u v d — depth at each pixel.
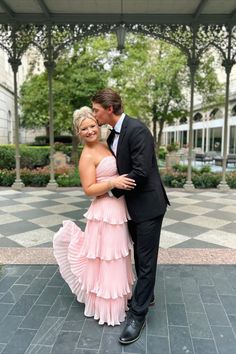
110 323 2.27
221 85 12.52
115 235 2.23
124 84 12.49
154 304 2.57
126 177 2.04
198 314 2.43
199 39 7.51
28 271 3.15
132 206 2.16
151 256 2.19
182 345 2.08
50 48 7.59
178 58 11.23
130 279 2.45
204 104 13.55
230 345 2.08
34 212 5.56
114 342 2.11
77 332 2.20
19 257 3.51
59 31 7.48
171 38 7.53
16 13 7.21
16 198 6.82
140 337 2.15
